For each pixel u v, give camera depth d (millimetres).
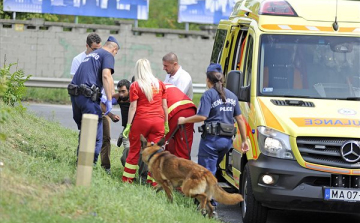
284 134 15773
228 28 21453
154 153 16281
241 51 19531
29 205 12164
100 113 17516
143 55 46281
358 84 17469
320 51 17766
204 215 15828
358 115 16344
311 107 16641
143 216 13867
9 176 13305
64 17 64375
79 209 13062
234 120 18312
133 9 46375
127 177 17734
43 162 16031
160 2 73562
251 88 17281
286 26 18000
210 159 16812
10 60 44750
